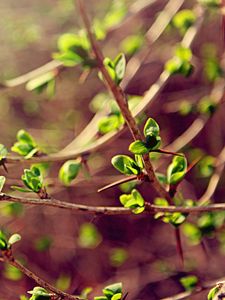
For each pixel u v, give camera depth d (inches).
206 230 15.6
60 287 17.1
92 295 23.3
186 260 20.2
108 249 25.7
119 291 11.7
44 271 24.7
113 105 13.5
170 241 24.4
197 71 24.7
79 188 25.7
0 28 25.0
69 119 25.6
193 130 18.5
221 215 15.4
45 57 27.5
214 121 25.8
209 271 21.6
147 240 25.3
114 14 18.3
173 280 23.3
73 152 13.7
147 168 11.5
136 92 28.7
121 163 11.6
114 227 26.6
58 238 25.0
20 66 27.5
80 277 25.4
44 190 11.7
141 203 11.9
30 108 25.0
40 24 25.6
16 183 19.3
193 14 16.8
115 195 26.0
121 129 13.6
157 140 11.2
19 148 13.3
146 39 18.4
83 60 13.1
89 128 16.0
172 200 12.3
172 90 27.7
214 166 16.4
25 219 24.3
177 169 12.3
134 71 16.9
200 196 24.5
